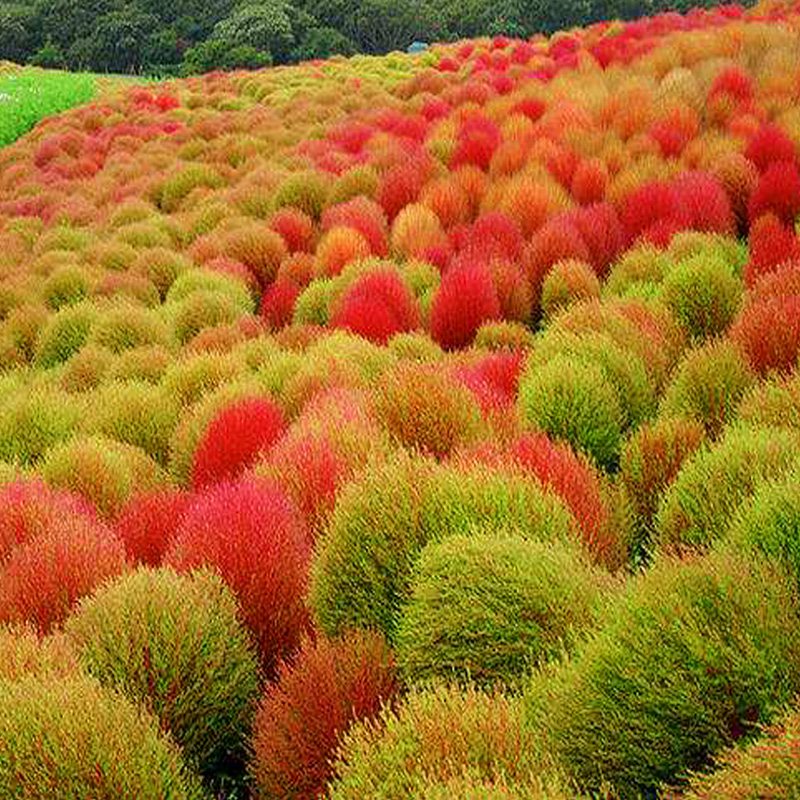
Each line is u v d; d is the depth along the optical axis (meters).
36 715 2.63
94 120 26.09
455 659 2.89
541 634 2.86
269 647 3.56
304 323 9.55
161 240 13.79
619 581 3.09
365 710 2.88
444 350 7.98
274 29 70.12
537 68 20.25
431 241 10.62
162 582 3.31
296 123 20.73
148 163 19.58
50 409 6.88
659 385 5.81
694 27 21.19
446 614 2.92
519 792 2.11
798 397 4.14
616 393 5.14
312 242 12.51
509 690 2.83
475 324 7.91
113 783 2.54
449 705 2.44
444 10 79.06
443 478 3.47
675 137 12.02
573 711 2.58
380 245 11.17
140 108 27.48
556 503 3.47
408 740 2.36
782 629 2.50
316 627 3.48
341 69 29.66
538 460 4.01
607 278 8.75
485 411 5.14
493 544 3.02
